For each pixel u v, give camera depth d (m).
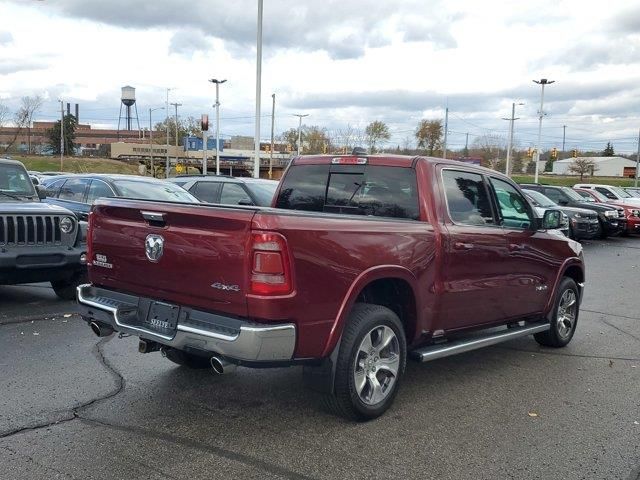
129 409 4.53
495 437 4.29
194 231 3.99
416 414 4.68
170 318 4.17
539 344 7.00
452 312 5.13
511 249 5.75
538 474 3.76
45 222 7.43
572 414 4.80
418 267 4.70
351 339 4.22
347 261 4.13
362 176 5.39
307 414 4.56
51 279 7.64
